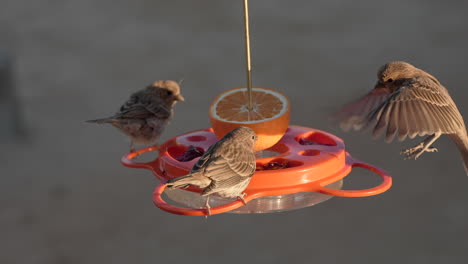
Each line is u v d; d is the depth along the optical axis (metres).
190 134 7.38
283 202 6.16
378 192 5.81
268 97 6.69
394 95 5.48
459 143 6.69
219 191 5.68
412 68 6.49
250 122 6.27
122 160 7.00
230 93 6.74
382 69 6.45
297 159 6.27
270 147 6.88
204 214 5.50
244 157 5.84
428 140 6.65
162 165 6.52
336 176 6.20
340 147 6.60
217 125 6.50
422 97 5.51
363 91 6.31
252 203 6.11
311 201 6.21
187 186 5.74
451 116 5.57
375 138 5.23
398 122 5.30
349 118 5.95
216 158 5.74
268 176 5.93
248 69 6.43
